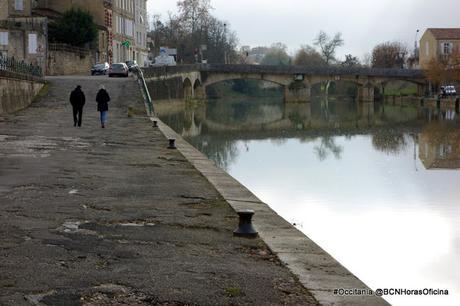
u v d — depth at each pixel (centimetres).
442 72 9788
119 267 731
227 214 1058
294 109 8944
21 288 645
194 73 9469
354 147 4019
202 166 1694
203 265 753
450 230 1591
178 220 998
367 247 1380
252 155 3494
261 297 644
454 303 919
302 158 3375
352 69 10662
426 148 3969
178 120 5962
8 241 827
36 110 3756
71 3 8138
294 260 780
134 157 1859
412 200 2078
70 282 669
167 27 13675
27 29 6284
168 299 630
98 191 1245
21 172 1471
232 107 9262
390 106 9725
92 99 4312
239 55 16338
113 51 8881
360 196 2148
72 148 2033
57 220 964
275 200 2055
